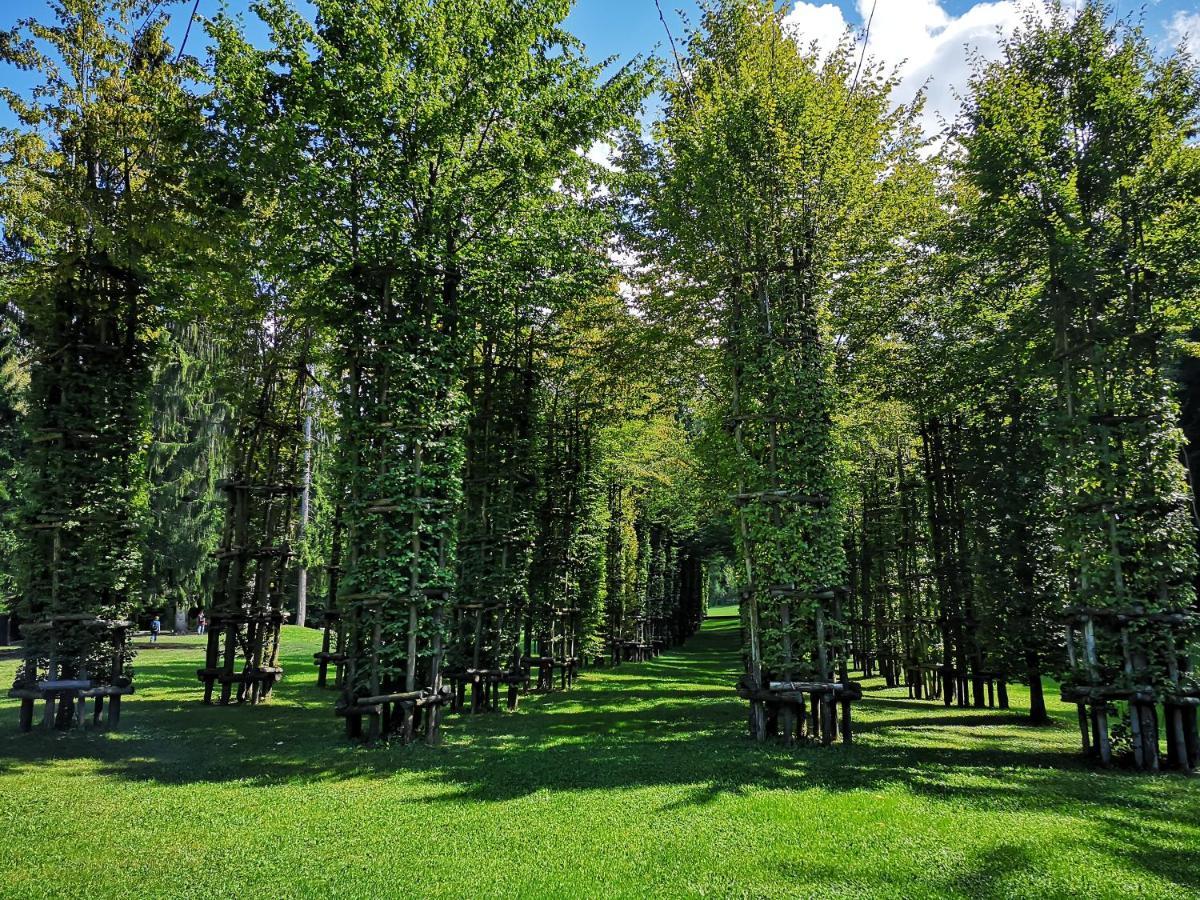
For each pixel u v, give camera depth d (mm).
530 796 6070
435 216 9383
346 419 9320
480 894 4043
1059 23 8867
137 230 9242
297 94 9281
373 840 4934
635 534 24641
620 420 18516
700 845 4809
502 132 9781
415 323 9227
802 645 8844
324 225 9328
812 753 7992
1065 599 9227
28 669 9086
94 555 9328
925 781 6609
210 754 7828
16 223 9141
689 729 9711
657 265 14211
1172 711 7402
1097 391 8094
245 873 4344
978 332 12125
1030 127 8453
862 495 17469
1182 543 7555
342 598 8750
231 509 12836
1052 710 12352
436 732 8555
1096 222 8438
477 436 12195
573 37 10664
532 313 12523
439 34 8914
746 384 9734
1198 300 8078
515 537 12336
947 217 12727
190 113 9359
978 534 11758
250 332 13391
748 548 9422
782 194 9805
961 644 12836
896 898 3977
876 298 13305
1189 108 8328
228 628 12109
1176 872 4328
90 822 5320
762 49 11734
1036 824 5262
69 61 9180
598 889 4105
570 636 15438
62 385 9438
